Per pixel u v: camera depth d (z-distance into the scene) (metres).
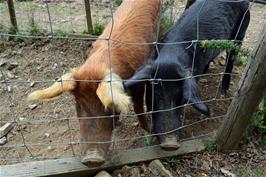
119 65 0.89
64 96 1.15
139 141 0.97
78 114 0.85
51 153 0.95
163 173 0.84
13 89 1.18
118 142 0.97
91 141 0.79
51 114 1.09
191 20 1.02
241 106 0.84
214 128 1.02
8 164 0.90
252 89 0.82
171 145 0.84
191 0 1.22
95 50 0.94
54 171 0.82
